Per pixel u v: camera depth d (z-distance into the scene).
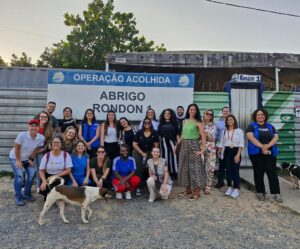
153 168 6.46
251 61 11.07
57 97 8.41
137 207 5.91
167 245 4.27
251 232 4.79
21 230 4.73
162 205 6.04
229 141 6.79
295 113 9.30
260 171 6.51
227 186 7.43
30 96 8.66
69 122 7.57
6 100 8.60
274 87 13.80
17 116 8.61
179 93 8.77
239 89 9.02
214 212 5.67
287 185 7.63
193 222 5.16
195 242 4.38
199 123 6.45
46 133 6.47
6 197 6.37
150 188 6.22
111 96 8.59
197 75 13.75
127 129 7.29
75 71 8.48
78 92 8.47
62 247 4.17
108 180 6.56
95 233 4.65
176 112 8.62
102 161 6.41
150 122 7.04
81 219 5.23
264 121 6.53
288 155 9.23
